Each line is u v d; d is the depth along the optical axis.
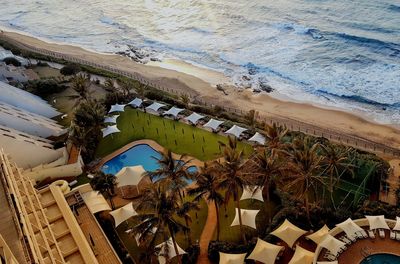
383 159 63.25
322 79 92.81
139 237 45.97
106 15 149.25
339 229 45.44
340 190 55.97
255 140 65.19
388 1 124.62
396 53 97.94
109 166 64.94
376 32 108.06
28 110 75.38
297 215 50.72
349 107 82.19
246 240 50.00
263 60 104.38
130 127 73.81
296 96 87.81
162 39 124.06
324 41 108.56
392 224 45.44
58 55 115.06
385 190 56.12
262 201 52.59
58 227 40.03
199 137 69.56
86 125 68.19
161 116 76.38
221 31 124.19
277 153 51.16
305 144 52.66
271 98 87.88
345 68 95.75
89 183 57.09
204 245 50.38
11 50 113.38
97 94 87.56
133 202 55.41
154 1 158.00
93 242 48.09
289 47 108.88
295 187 52.88
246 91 91.25
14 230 32.72
